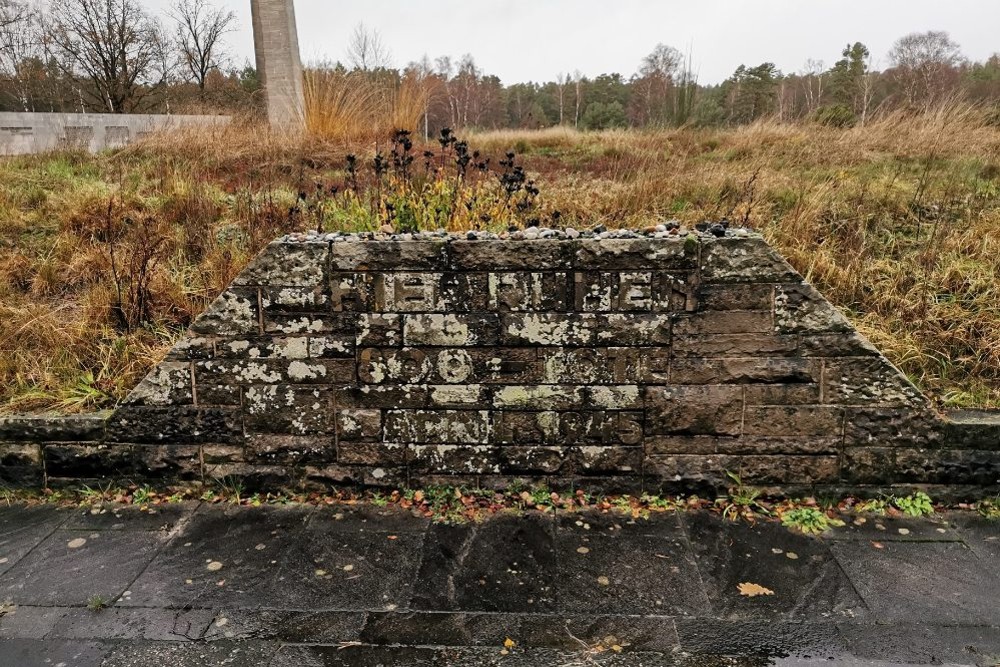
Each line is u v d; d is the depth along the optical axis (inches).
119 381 149.6
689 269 125.6
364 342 131.4
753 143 330.6
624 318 127.9
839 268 178.4
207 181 262.8
